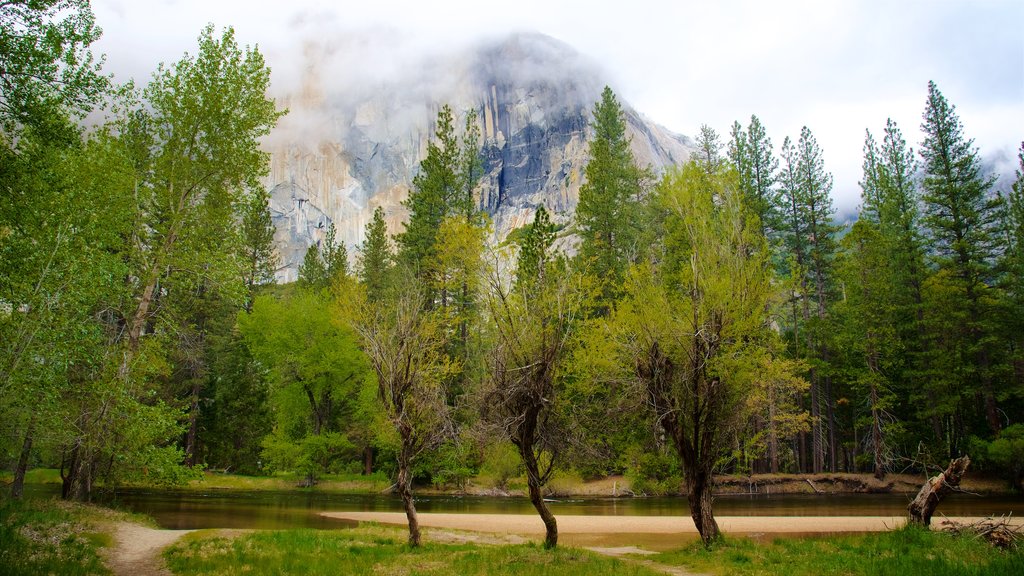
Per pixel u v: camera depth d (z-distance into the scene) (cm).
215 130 2267
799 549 1428
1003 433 3591
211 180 2281
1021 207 4434
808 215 4975
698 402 1559
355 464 4666
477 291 1563
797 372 4147
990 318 3928
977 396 4150
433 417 1659
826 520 2397
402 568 1224
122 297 2056
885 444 3988
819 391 4406
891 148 5150
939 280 3975
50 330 1501
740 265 1611
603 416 1708
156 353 2111
